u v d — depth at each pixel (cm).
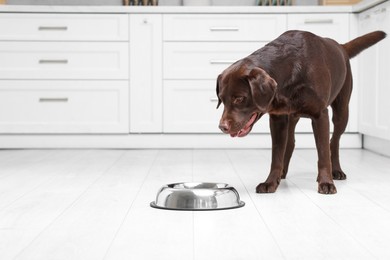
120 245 172
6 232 190
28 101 463
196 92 464
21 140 465
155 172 330
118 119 465
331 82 267
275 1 515
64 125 464
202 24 461
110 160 387
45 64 462
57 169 343
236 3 545
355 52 304
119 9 458
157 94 464
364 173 323
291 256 160
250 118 242
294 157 400
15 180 301
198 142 466
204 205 224
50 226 197
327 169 262
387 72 393
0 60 461
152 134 466
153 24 461
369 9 431
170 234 185
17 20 459
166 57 462
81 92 463
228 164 365
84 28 461
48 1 546
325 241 176
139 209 225
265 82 230
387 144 408
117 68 463
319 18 461
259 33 461
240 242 175
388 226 196
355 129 463
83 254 163
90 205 234
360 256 160
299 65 250
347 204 234
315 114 258
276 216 212
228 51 462
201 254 162
